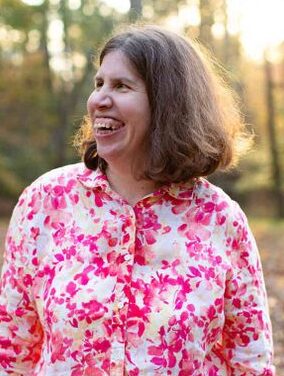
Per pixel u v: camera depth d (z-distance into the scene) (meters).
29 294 2.09
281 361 5.62
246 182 28.44
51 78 27.64
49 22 27.78
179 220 2.08
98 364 1.96
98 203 2.07
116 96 2.03
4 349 2.13
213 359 2.16
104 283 1.99
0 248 11.41
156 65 2.04
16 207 2.16
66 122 27.36
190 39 2.14
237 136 2.19
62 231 2.07
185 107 2.05
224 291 2.10
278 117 30.64
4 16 25.58
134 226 2.04
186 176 2.07
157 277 2.02
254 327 2.14
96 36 28.33
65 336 1.98
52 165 27.06
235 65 29.25
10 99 26.64
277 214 29.84
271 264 11.94
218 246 2.10
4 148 26.62
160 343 1.97
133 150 2.07
